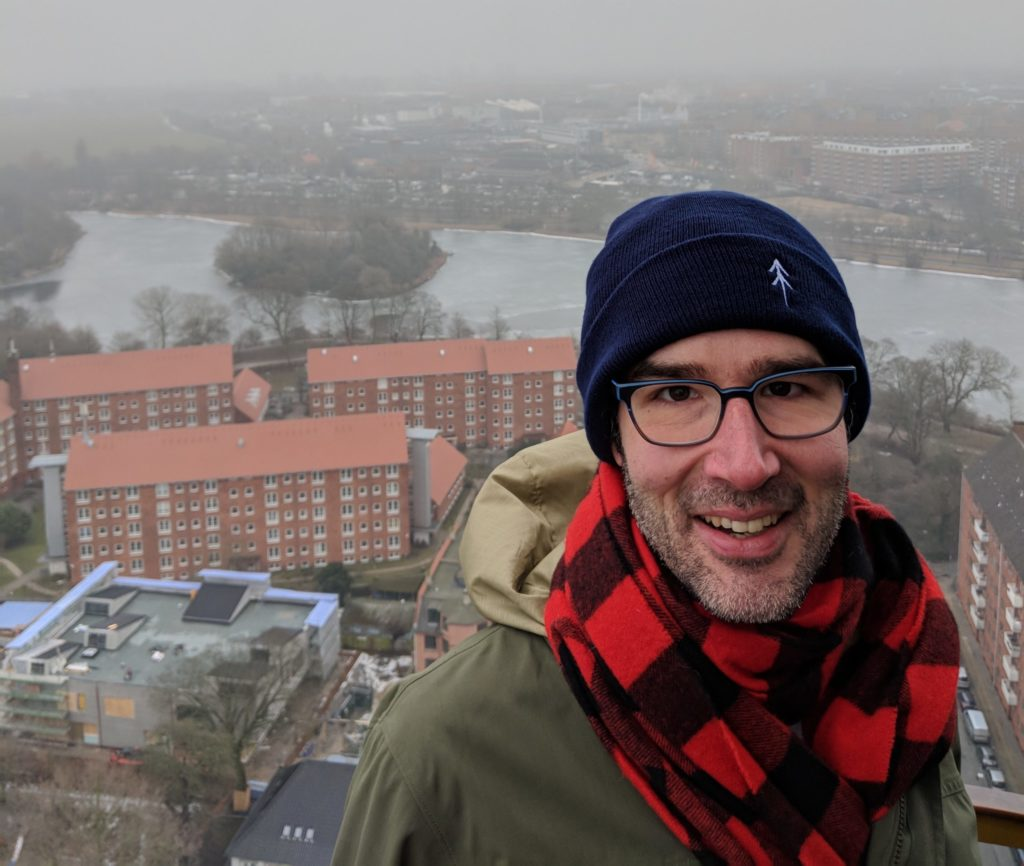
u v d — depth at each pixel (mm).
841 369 1402
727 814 1319
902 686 1442
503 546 1591
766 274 1383
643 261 1438
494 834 1385
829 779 1346
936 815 1514
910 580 1530
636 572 1401
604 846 1377
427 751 1408
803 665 1382
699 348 1378
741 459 1317
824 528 1381
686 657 1350
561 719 1433
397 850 1384
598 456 1579
